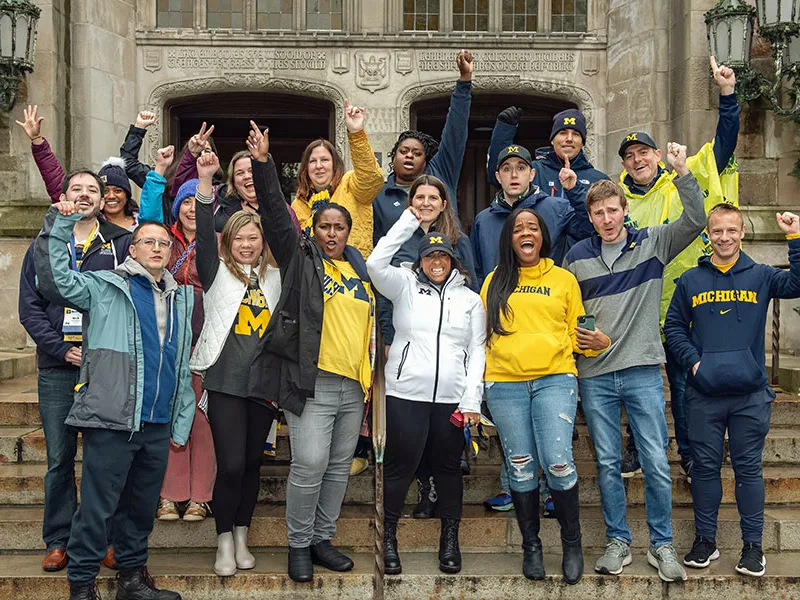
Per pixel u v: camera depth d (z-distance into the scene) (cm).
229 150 994
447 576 388
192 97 862
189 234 426
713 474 395
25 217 741
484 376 390
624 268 391
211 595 381
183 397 366
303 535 379
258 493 420
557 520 420
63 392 377
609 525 396
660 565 383
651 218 462
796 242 379
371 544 425
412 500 461
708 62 763
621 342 387
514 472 383
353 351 369
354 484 458
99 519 342
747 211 766
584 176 491
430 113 916
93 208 385
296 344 360
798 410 536
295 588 382
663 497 385
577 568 383
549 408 374
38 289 359
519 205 450
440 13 850
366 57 838
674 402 461
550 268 388
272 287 383
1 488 446
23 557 408
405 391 378
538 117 941
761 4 701
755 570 384
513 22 860
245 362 368
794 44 700
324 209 382
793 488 463
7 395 553
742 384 382
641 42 819
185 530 420
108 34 809
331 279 374
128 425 338
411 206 412
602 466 394
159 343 353
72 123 793
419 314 382
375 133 840
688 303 405
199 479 404
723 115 448
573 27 862
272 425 404
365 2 838
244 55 837
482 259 456
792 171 769
